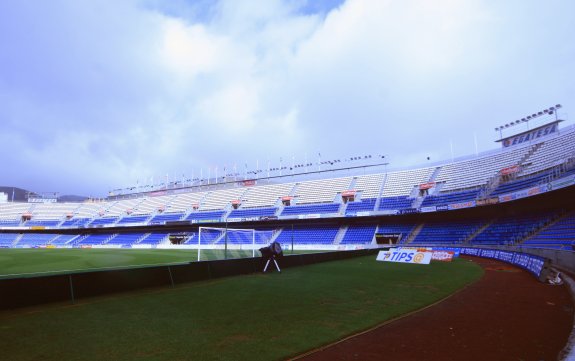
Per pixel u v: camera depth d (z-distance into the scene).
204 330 8.52
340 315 10.03
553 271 16.45
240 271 19.64
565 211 31.80
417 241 46.28
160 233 70.00
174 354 6.86
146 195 97.19
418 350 7.17
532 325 9.03
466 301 12.23
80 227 77.19
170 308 10.95
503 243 35.81
